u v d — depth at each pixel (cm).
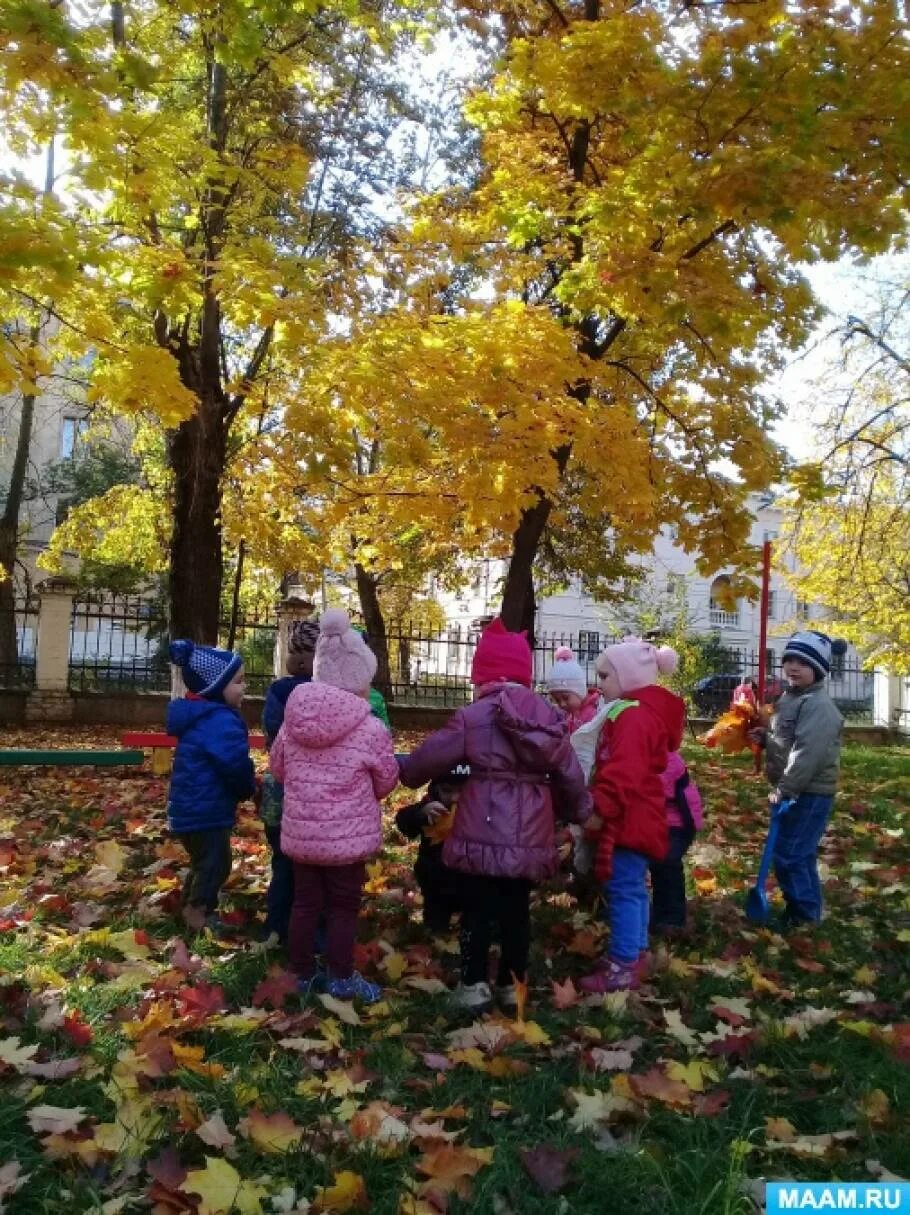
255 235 856
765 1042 342
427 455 694
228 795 469
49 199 495
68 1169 256
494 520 799
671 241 707
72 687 1595
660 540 3566
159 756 941
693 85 602
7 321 784
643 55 645
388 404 686
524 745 376
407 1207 238
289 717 394
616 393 972
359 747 390
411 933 473
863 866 639
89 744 1298
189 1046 325
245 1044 326
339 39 1157
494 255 891
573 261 857
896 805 949
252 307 638
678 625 2266
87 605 1594
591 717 535
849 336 1423
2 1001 361
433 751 388
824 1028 365
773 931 493
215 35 764
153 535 1861
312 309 654
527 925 396
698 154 642
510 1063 315
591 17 855
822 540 1673
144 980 385
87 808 782
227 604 2020
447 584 2248
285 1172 256
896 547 1723
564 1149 262
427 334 721
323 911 430
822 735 488
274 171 922
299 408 706
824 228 599
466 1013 373
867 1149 273
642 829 402
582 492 1082
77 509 1827
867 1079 314
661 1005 384
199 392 1116
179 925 466
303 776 389
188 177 705
